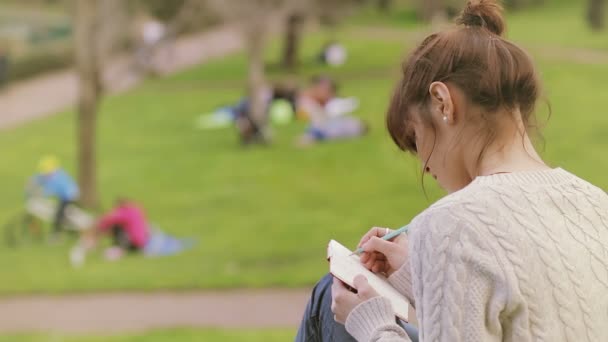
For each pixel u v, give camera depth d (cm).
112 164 3092
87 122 2581
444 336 212
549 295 216
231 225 2225
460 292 213
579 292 218
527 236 218
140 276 1809
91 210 2547
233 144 3256
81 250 2020
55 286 1784
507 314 214
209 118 3762
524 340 212
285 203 2422
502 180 230
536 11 6159
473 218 219
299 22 4669
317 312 267
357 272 258
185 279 1755
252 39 3161
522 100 238
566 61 4359
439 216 223
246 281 1709
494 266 213
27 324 1570
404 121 250
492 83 233
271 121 3612
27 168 3159
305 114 3597
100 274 1853
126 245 2025
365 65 4847
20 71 5219
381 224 2155
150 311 1591
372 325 238
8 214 2512
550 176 236
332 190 2528
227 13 3155
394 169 2689
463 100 236
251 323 1477
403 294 259
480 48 236
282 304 1579
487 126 237
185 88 4588
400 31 5994
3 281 1856
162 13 4653
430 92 237
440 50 240
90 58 2578
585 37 5038
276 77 4734
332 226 2148
